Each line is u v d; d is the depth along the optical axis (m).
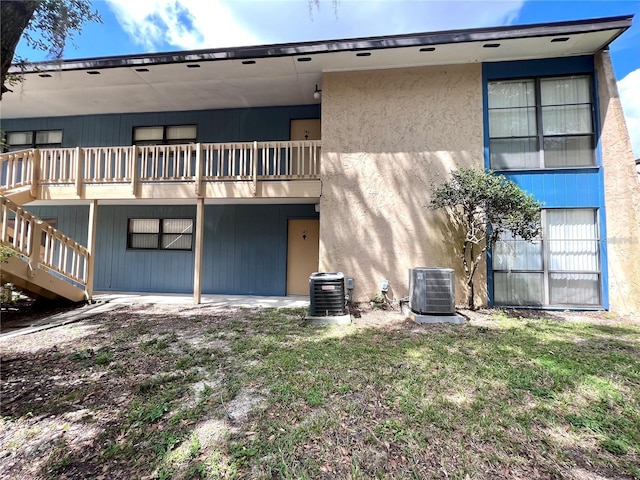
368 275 7.09
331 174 7.27
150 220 9.46
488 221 5.94
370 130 7.25
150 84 7.99
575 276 6.56
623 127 6.37
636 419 2.58
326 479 1.97
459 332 4.94
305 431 2.42
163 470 2.07
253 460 2.14
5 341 4.72
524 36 6.06
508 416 2.61
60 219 9.71
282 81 7.86
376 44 6.42
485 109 6.95
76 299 7.32
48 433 2.48
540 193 6.67
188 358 3.96
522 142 6.86
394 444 2.28
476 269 6.78
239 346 4.34
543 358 3.82
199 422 2.58
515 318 5.80
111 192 7.45
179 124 9.55
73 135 9.86
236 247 9.09
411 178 7.10
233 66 7.18
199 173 7.32
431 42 6.28
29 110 9.53
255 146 7.32
